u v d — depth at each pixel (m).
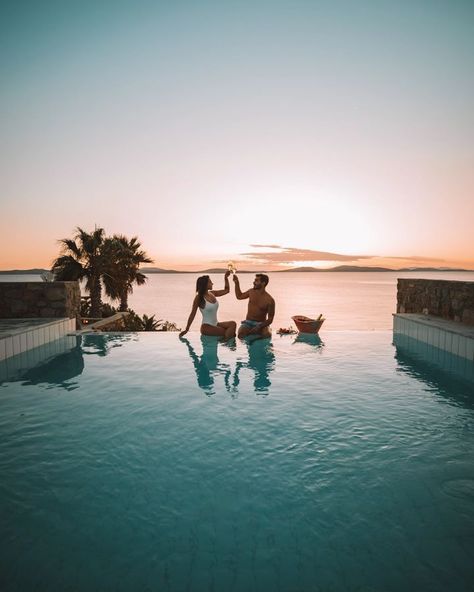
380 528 2.46
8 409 4.49
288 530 2.44
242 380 5.61
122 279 23.44
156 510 2.63
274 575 2.09
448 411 4.41
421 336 8.34
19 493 2.84
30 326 7.93
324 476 3.05
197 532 2.42
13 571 2.11
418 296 10.16
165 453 3.43
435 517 2.56
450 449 3.50
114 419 4.19
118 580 2.05
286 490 2.86
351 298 153.00
